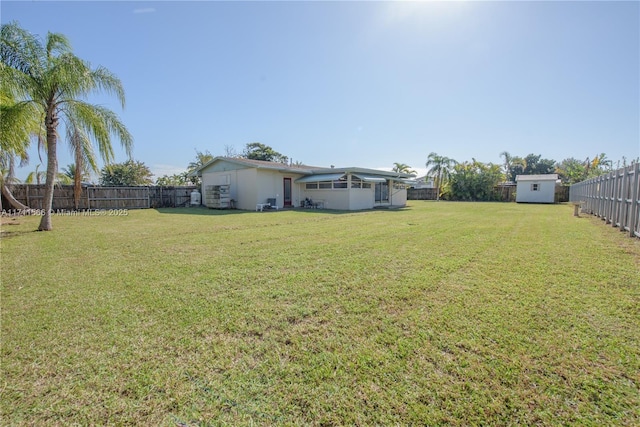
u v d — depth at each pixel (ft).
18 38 25.57
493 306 10.34
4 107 26.53
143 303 10.78
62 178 57.88
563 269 14.71
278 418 5.56
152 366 7.10
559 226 30.63
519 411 5.66
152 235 25.76
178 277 13.80
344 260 16.74
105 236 25.34
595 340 8.11
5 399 6.02
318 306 10.44
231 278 13.58
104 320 9.47
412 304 10.57
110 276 14.01
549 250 19.02
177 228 30.17
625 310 9.96
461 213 46.91
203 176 68.23
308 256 17.72
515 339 8.18
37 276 14.06
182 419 5.56
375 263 16.07
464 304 10.52
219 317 9.62
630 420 5.41
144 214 46.80
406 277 13.58
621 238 23.22
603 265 15.42
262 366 7.09
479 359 7.29
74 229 29.76
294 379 6.63
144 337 8.42
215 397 6.10
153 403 5.94
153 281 13.25
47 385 6.45
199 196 67.92
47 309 10.32
